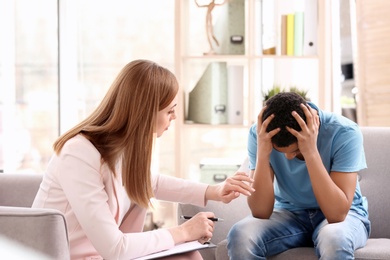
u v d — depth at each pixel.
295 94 2.49
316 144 2.52
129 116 2.18
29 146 4.43
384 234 2.90
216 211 2.82
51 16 4.46
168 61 4.57
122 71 2.24
